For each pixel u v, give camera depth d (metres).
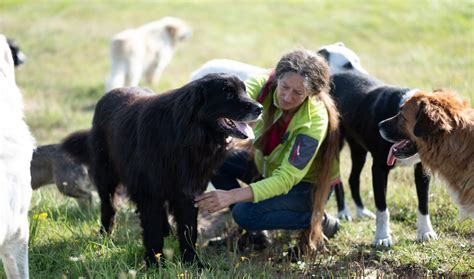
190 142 6.74
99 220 8.63
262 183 7.06
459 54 17.62
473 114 6.79
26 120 15.05
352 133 8.53
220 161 7.17
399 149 7.27
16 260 5.88
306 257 7.49
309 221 7.65
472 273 7.03
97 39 23.36
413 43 20.27
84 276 6.85
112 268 7.00
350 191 9.66
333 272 7.27
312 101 7.26
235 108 6.71
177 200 7.09
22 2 28.77
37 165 9.91
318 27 23.80
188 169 6.88
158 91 17.89
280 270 7.36
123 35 16.94
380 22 23.39
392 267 7.35
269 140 7.57
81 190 9.67
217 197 6.94
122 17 26.39
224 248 7.95
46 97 17.22
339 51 9.97
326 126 7.26
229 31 24.44
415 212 8.88
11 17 26.27
